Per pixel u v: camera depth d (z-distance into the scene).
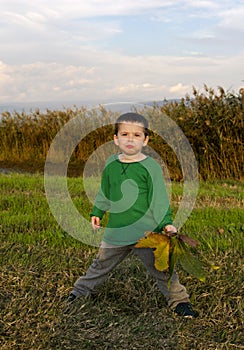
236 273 4.30
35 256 4.65
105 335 3.32
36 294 3.85
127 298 3.91
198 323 3.55
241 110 11.23
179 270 4.30
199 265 3.08
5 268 4.32
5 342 3.19
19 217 6.22
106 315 3.60
